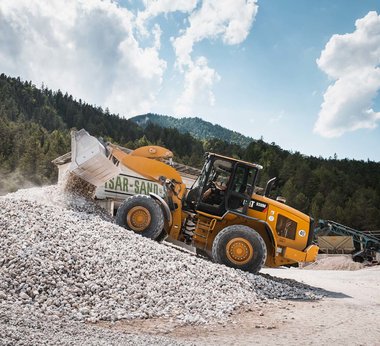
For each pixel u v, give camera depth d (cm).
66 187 1341
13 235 753
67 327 513
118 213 1095
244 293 834
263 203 1116
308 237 1120
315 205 8888
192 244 1138
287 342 548
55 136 14400
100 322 582
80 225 919
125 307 640
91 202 1377
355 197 10462
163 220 1091
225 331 599
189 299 720
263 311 741
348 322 685
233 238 1031
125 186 1698
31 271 653
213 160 1130
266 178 10956
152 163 1220
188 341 525
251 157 15000
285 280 1181
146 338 505
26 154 10419
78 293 644
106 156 1242
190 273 827
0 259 671
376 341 570
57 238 789
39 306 589
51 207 1030
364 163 15625
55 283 646
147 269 781
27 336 430
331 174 11975
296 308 788
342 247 3747
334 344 546
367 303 928
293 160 13288
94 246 803
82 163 1201
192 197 1157
